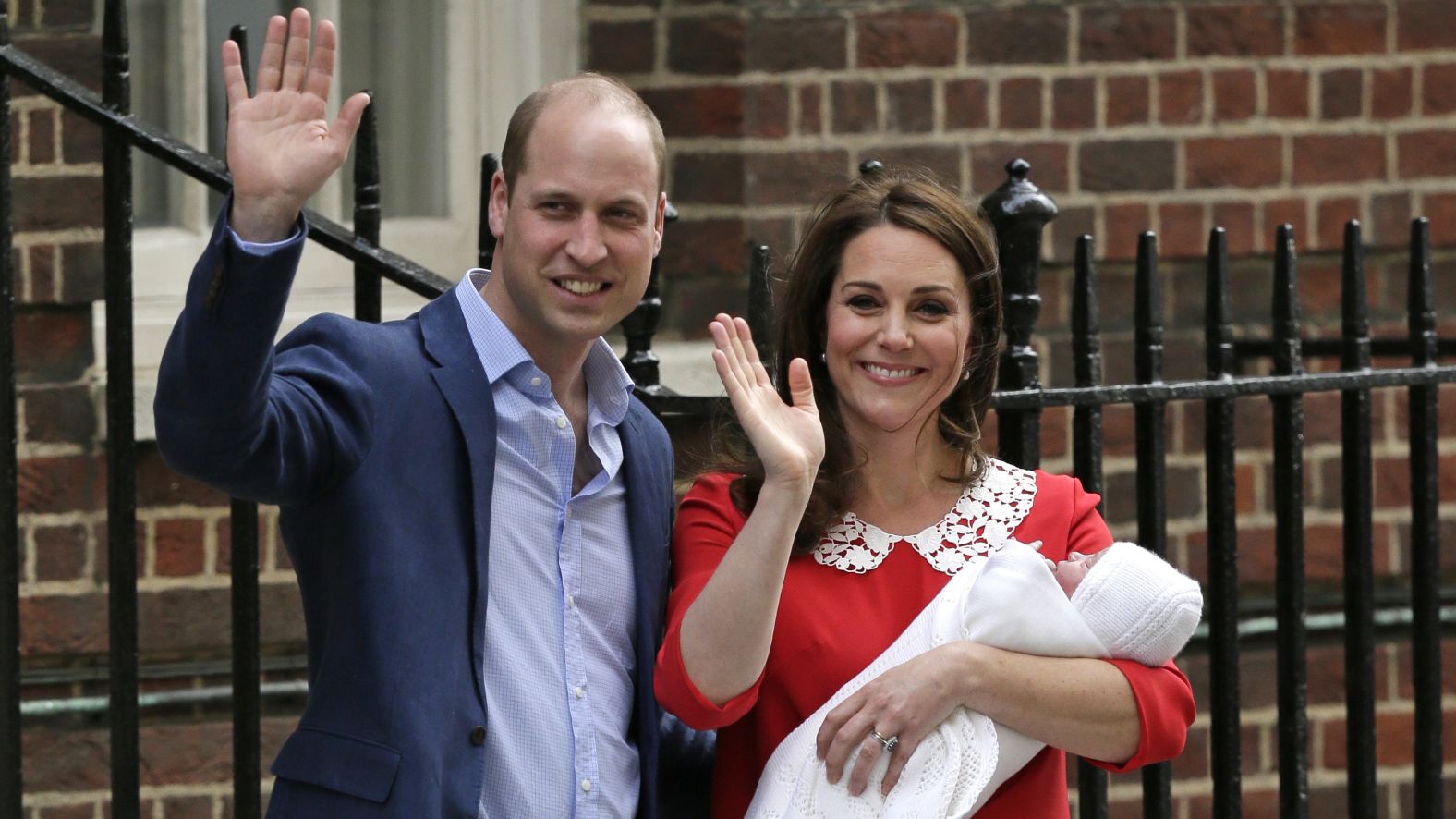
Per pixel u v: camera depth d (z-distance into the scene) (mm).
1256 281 13703
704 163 13211
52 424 11680
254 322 5953
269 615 12047
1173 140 13391
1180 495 13352
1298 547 10070
